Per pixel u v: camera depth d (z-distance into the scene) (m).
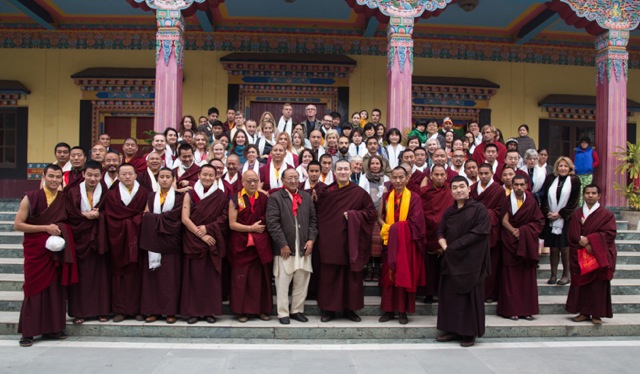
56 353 5.10
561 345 5.68
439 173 6.43
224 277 6.27
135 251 5.73
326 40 12.70
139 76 12.10
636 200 9.60
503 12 11.78
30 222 5.40
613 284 7.27
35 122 12.41
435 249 6.35
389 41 9.66
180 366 4.77
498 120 13.06
